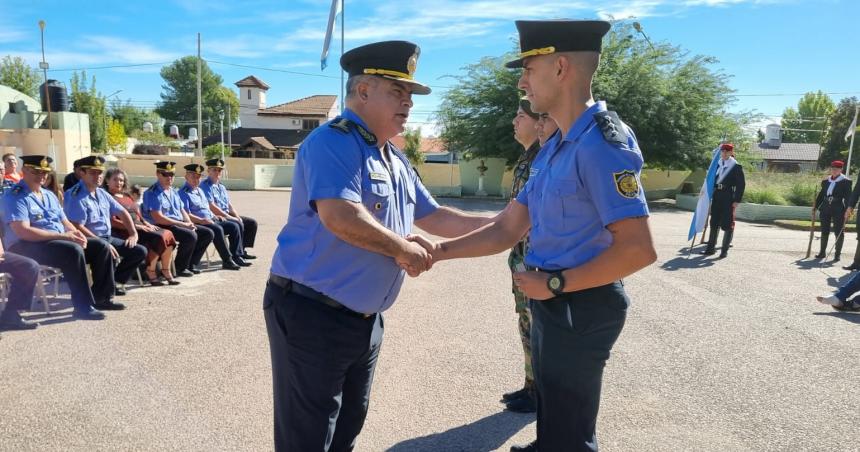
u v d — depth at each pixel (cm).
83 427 320
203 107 7612
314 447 214
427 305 607
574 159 192
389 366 425
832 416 353
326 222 193
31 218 536
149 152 3909
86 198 598
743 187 949
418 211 267
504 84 2325
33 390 368
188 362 423
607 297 200
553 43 195
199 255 778
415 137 2686
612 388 392
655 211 2006
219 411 344
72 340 470
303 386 211
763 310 608
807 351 474
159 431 318
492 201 2330
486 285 712
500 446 312
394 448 309
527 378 356
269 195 2325
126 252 633
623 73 2278
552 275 195
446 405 361
